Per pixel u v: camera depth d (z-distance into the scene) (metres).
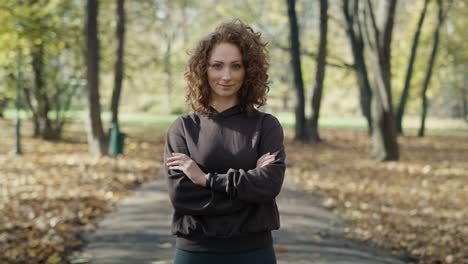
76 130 27.73
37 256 5.94
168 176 2.54
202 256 2.51
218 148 2.52
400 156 18.56
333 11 34.88
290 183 11.84
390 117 16.64
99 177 11.55
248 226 2.48
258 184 2.41
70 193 9.67
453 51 36.09
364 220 8.27
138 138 23.14
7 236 6.61
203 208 2.46
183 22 43.81
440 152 20.92
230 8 32.12
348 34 25.08
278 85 53.09
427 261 6.27
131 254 6.02
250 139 2.54
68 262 5.74
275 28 34.16
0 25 14.56
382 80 16.53
